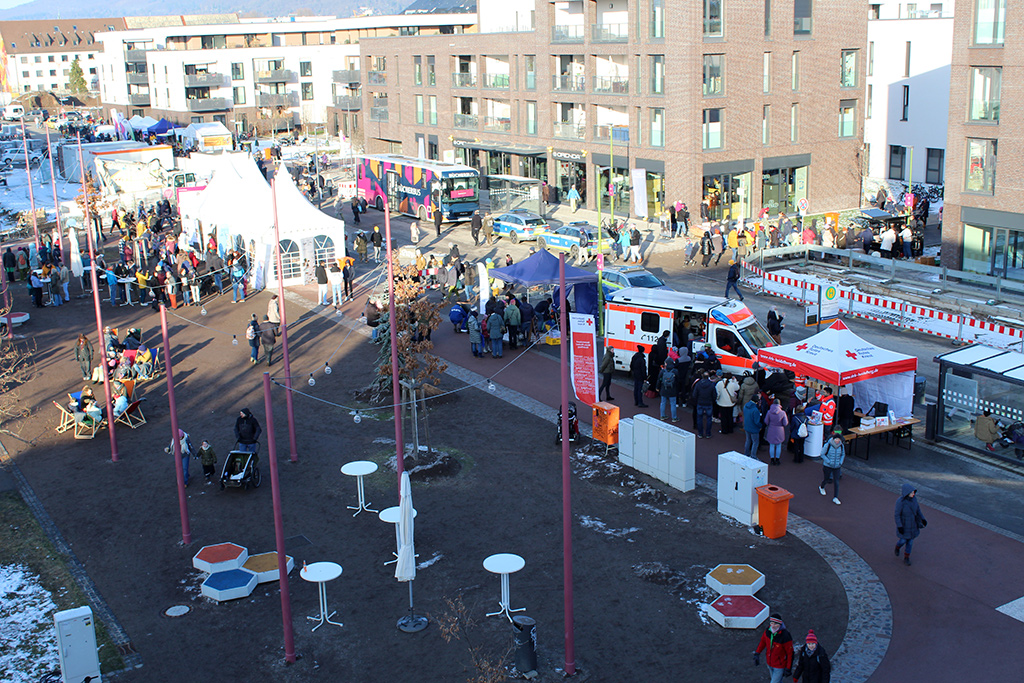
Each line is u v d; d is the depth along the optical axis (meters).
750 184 51.38
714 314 25.30
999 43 35.50
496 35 61.66
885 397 22.73
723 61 48.41
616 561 17.00
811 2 51.50
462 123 67.00
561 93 57.22
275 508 14.15
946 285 35.06
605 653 14.27
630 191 53.88
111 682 13.90
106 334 28.73
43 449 23.36
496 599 15.92
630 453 21.23
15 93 185.12
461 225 53.78
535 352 30.62
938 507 18.72
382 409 25.44
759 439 21.70
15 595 16.66
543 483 20.44
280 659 14.41
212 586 16.22
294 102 112.50
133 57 122.75
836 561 16.73
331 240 41.28
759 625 14.90
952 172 38.09
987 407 21.34
